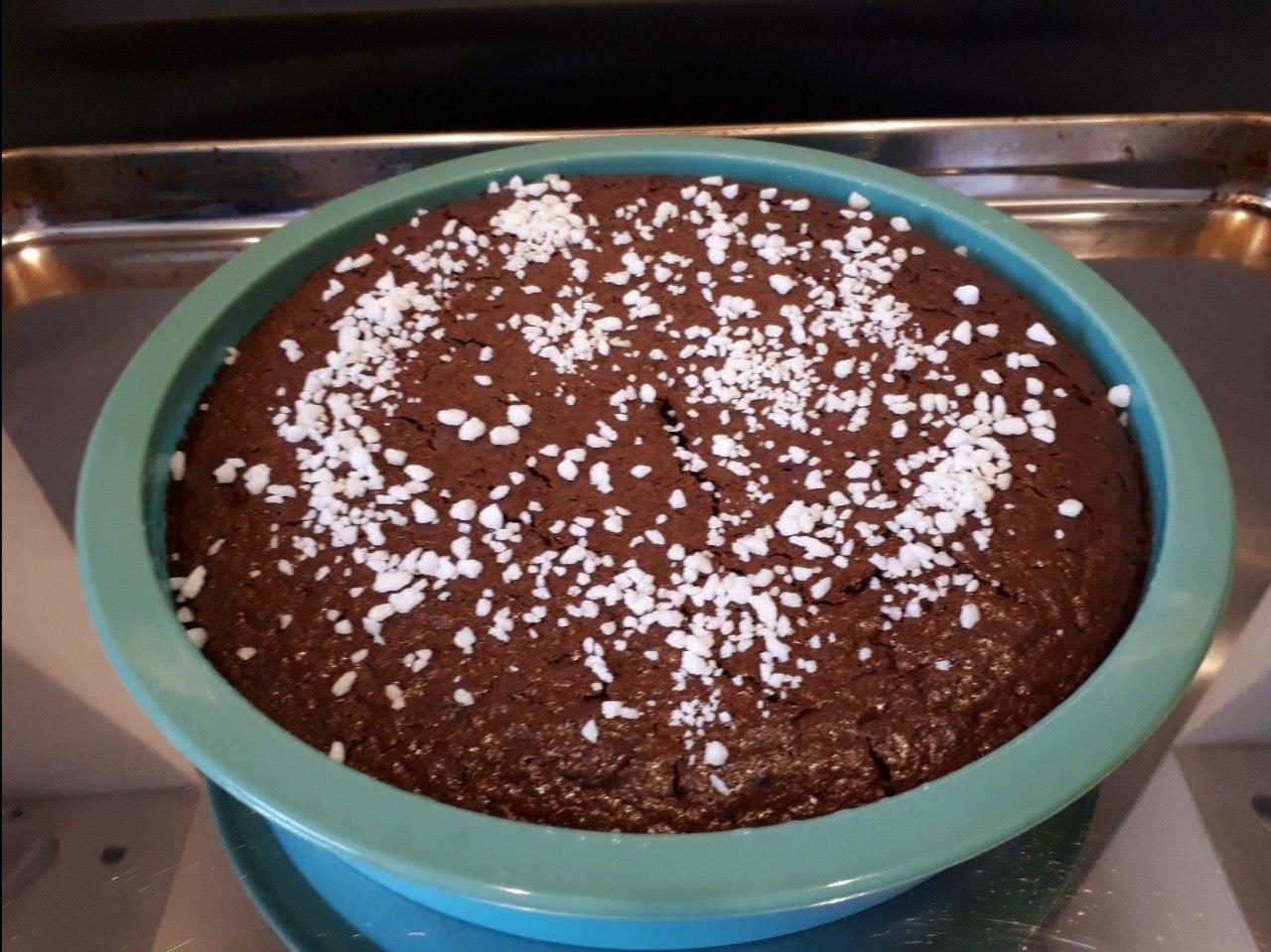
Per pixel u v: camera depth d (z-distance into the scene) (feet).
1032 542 0.76
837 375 0.86
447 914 0.74
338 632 0.73
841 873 0.57
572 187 1.02
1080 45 1.11
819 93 1.20
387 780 0.68
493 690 0.70
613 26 1.13
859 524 0.77
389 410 0.84
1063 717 0.63
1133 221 1.12
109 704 0.89
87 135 1.20
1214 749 0.81
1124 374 0.85
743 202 1.00
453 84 1.18
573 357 0.88
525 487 0.80
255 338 0.91
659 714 0.69
